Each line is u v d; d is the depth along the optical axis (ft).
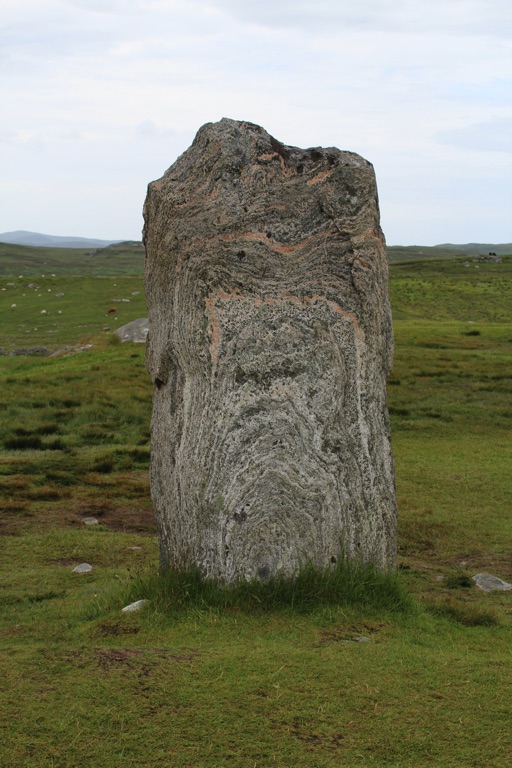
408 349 108.99
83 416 66.69
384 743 14.20
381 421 23.68
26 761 13.23
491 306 212.84
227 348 22.36
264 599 20.94
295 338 22.61
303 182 23.45
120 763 13.34
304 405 22.40
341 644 18.45
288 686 16.03
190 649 17.78
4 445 56.24
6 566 29.86
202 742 14.02
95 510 39.88
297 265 23.11
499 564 31.40
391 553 23.59
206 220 22.91
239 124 23.81
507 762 13.67
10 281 247.29
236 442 21.99
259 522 21.79
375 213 23.85
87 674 16.35
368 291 23.40
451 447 55.72
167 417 24.21
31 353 135.03
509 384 80.33
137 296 219.20
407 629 20.29
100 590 25.35
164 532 24.09
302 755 13.74
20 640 19.56
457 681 16.71
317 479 22.27
